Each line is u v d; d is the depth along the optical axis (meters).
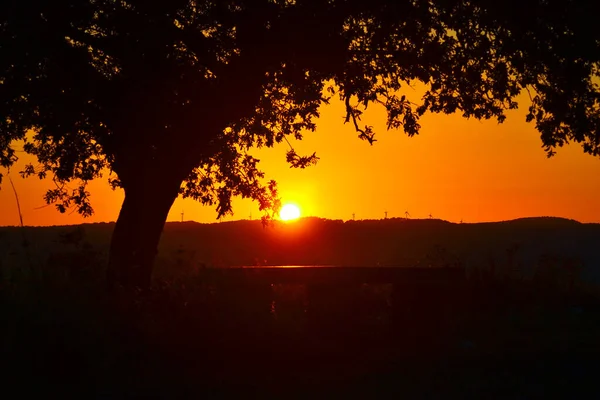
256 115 24.39
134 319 15.04
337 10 19.33
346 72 21.86
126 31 18.39
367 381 13.97
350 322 17.12
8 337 12.92
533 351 16.89
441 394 13.13
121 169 21.25
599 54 20.00
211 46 19.73
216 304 16.09
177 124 20.09
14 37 16.50
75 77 18.48
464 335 18.61
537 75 23.73
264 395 12.93
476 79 23.64
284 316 16.88
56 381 12.75
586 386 13.73
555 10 19.64
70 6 17.97
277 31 19.03
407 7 20.08
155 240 20.86
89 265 19.17
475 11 21.50
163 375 13.70
